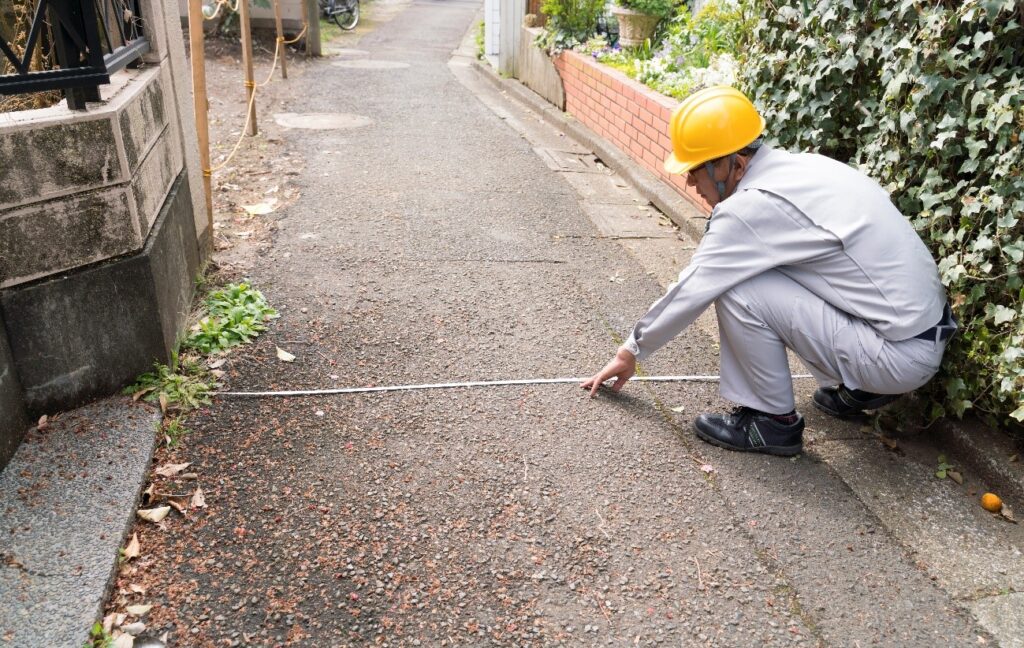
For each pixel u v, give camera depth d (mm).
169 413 3107
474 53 14203
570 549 2592
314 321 3965
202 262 4324
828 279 2840
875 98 3592
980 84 2881
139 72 3355
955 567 2611
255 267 4523
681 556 2594
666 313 3055
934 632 2354
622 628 2307
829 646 2289
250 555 2475
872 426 3357
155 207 3285
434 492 2812
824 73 3789
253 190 5875
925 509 2875
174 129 3766
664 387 3605
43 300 2744
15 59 2432
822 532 2738
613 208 6008
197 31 4168
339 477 2855
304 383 3434
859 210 2783
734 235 2877
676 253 5191
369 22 18141
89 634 2115
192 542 2510
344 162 6703
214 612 2260
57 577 2260
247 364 3539
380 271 4598
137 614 2230
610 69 7680
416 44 14992
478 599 2373
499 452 3057
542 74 9617
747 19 4648
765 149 3000
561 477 2938
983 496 2893
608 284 4656
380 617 2285
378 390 3414
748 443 3123
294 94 9461
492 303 4301
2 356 2627
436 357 3721
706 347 3998
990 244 2850
